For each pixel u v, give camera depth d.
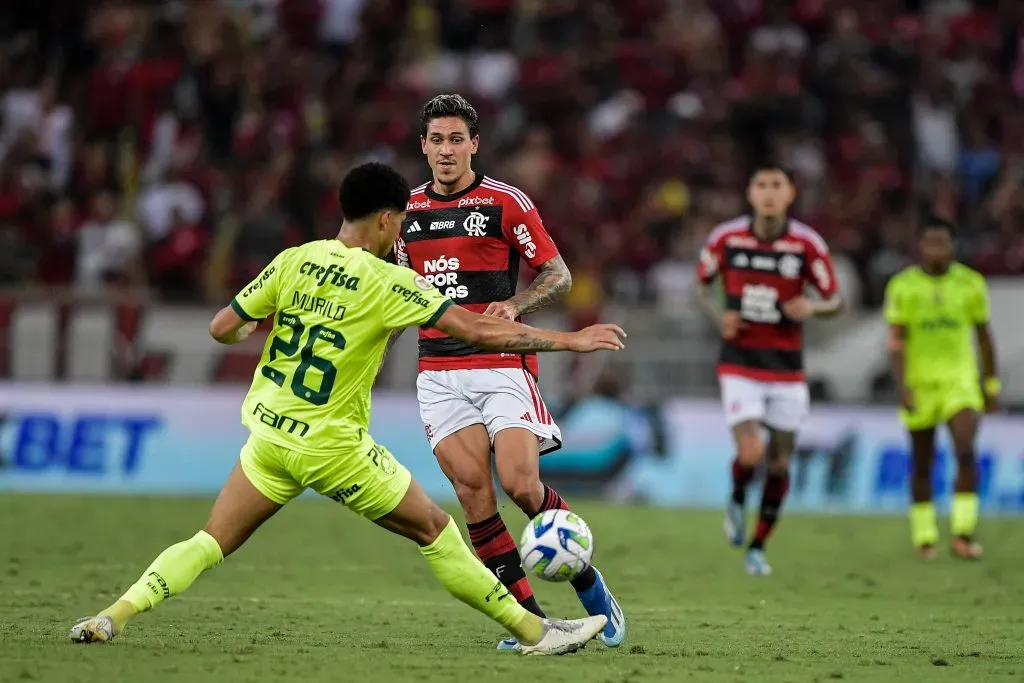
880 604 31.53
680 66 78.56
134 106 72.12
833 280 38.47
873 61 79.81
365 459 20.61
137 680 18.34
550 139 74.25
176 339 55.47
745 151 75.94
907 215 73.44
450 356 23.89
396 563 37.50
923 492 42.22
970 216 74.38
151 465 54.84
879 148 76.88
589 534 21.59
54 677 18.42
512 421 23.41
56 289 57.09
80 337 54.88
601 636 23.69
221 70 73.06
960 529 41.56
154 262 63.03
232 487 20.94
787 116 75.88
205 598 29.91
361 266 20.55
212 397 55.38
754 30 82.69
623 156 74.00
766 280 38.22
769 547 43.56
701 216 68.19
